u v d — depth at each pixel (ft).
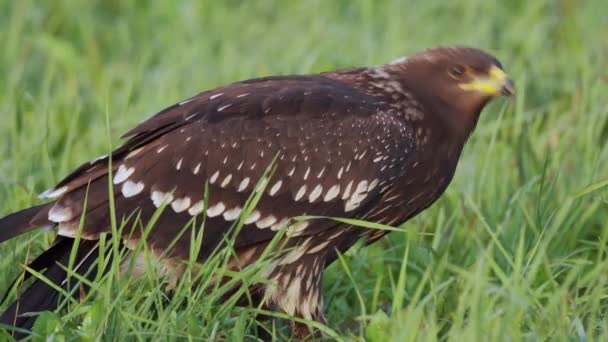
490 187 42.86
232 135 35.99
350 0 65.41
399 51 57.67
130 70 57.21
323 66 55.47
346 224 37.19
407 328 32.91
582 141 46.01
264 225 36.40
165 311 33.58
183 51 58.65
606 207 41.29
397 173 37.24
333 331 34.81
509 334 32.48
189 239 35.73
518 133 46.16
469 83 38.47
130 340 33.40
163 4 64.44
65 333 33.04
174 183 35.50
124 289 33.47
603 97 49.75
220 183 35.86
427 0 64.44
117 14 66.49
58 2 63.41
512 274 35.32
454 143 38.55
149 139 35.78
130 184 35.24
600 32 60.95
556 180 41.55
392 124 37.22
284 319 38.22
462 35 60.95
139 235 35.19
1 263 37.17
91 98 54.03
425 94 38.37
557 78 56.24
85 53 59.57
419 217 42.04
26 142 45.44
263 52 58.95
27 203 40.09
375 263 39.47
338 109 36.83
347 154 36.63
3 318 34.06
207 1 64.18
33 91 55.36
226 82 55.21
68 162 43.88
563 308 34.19
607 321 33.78
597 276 36.17
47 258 35.17
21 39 59.72
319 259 37.32
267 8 65.46
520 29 61.52
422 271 38.68
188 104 36.68
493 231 40.42
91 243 35.09
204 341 33.58
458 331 32.76
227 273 34.73
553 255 39.09
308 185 36.47
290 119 36.45
